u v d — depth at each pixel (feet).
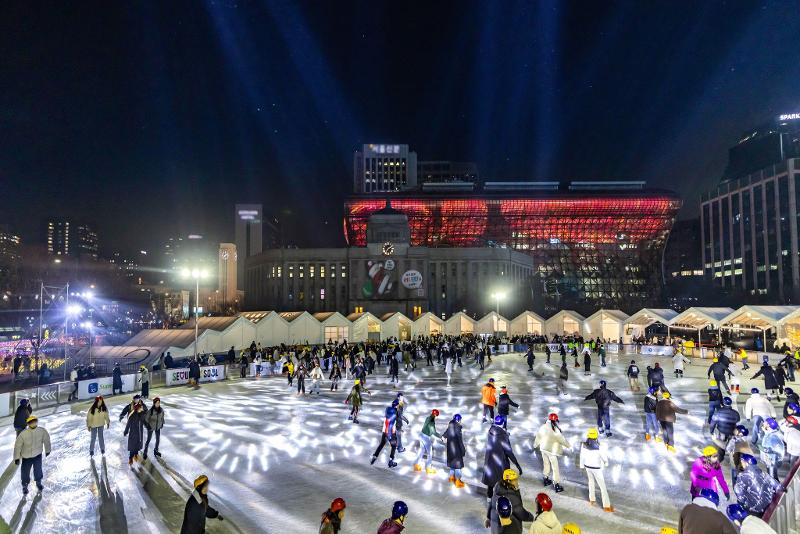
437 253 397.60
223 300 612.70
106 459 45.47
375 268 351.87
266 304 409.49
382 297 349.00
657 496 34.73
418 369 127.44
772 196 444.14
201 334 139.54
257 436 54.24
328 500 34.76
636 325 191.52
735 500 32.53
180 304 511.81
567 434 54.08
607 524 29.96
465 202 535.60
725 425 41.70
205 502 24.12
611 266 543.39
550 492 35.55
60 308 181.78
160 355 119.03
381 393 86.28
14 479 40.34
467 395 83.20
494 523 24.52
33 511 33.47
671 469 40.98
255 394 87.10
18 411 50.26
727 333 208.23
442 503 33.91
